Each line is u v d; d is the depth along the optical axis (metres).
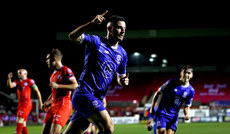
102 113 3.56
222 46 30.84
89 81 3.63
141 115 25.12
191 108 26.28
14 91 29.33
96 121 3.65
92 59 3.61
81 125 4.02
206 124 19.95
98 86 3.65
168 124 5.58
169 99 5.52
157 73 32.78
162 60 33.97
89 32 27.81
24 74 7.95
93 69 3.62
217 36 27.52
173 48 32.19
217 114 24.56
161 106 5.54
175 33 28.25
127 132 13.03
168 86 5.54
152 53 33.25
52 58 4.81
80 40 3.45
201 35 27.69
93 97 3.60
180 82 5.53
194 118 24.48
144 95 31.36
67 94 4.71
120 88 31.88
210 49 31.91
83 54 30.97
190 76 5.48
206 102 30.28
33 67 29.67
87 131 7.00
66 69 4.73
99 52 3.60
